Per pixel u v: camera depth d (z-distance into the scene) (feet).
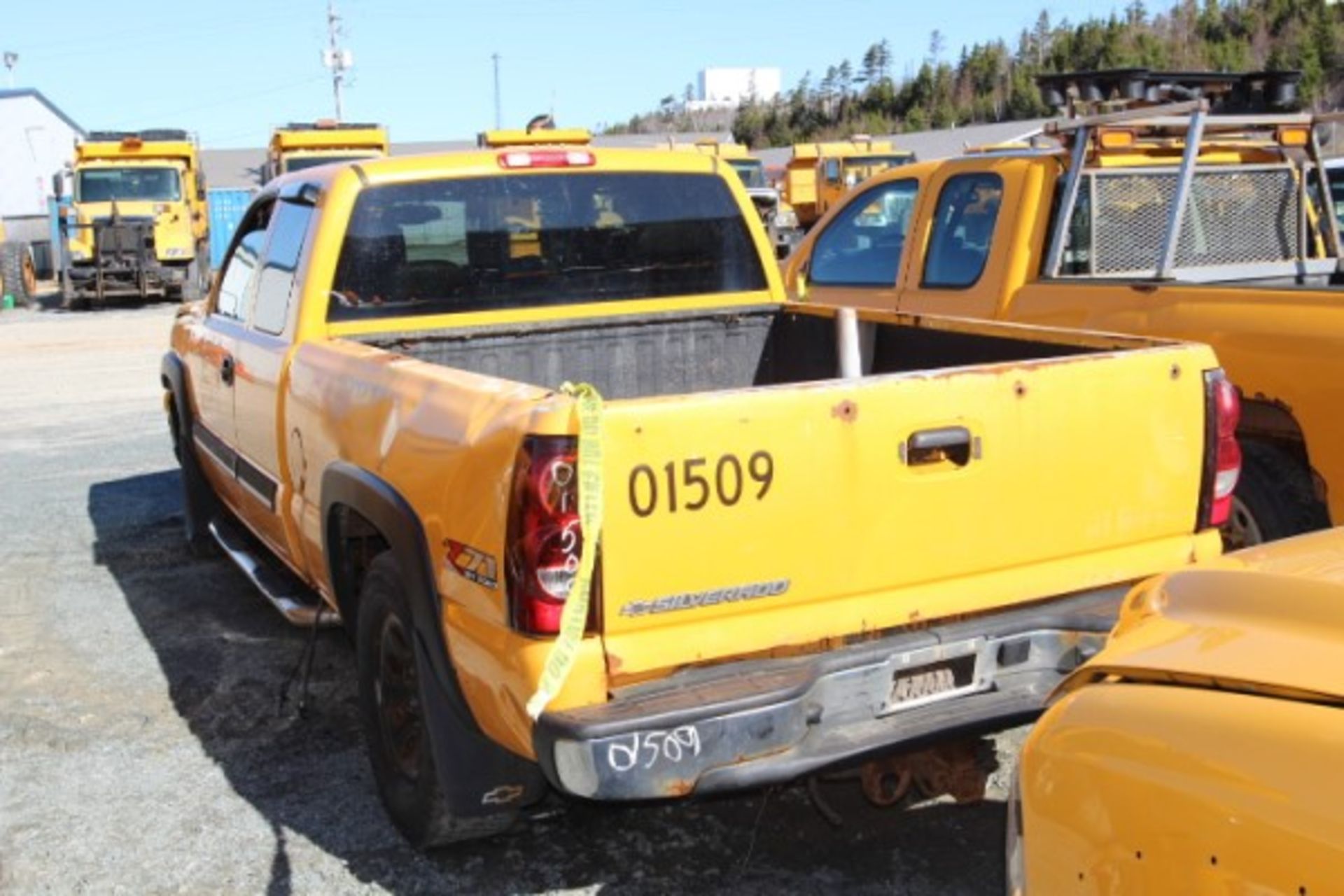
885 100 276.00
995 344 15.15
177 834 13.75
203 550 23.73
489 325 16.81
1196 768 6.69
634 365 17.74
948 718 10.93
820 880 12.48
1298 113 23.39
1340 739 6.25
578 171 17.35
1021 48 262.06
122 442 36.45
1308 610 7.43
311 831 13.75
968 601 11.45
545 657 10.11
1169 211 20.22
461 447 11.02
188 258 88.99
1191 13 237.25
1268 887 6.23
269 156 89.66
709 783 10.09
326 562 14.42
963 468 11.31
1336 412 16.15
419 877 12.77
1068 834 7.30
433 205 16.52
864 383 10.94
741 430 10.44
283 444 16.08
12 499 29.37
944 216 22.82
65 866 13.16
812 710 10.55
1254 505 17.07
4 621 20.74
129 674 18.30
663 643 10.34
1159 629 7.99
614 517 10.11
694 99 462.60
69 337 68.69
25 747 15.98
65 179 96.02
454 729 11.69
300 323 15.89
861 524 10.94
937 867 12.64
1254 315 17.17
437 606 11.53
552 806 12.83
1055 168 21.29
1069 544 11.91
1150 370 12.15
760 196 86.22
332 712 16.81
